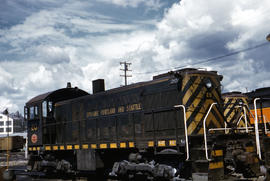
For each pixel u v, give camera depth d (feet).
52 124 49.85
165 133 34.01
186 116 31.99
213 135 29.48
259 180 31.53
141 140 34.71
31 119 53.62
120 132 39.81
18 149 146.61
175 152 30.86
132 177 36.32
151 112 35.63
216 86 34.76
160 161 33.55
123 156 39.83
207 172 27.84
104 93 42.98
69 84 56.24
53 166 48.65
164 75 36.22
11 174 44.32
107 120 41.96
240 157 29.73
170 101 33.83
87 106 45.73
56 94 53.11
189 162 30.94
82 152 42.93
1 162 84.02
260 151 30.50
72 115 48.55
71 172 46.24
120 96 40.40
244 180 30.55
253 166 30.68
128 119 38.75
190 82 32.58
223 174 29.14
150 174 33.68
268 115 55.16
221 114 33.19
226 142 29.99
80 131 46.37
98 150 41.27
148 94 36.40
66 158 48.34
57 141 51.34
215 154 28.68
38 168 51.98
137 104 37.81
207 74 34.22
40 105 51.34
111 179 40.86
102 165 41.37
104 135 42.22
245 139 31.71
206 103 33.30
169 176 30.73
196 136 29.96
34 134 52.95
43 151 51.29
